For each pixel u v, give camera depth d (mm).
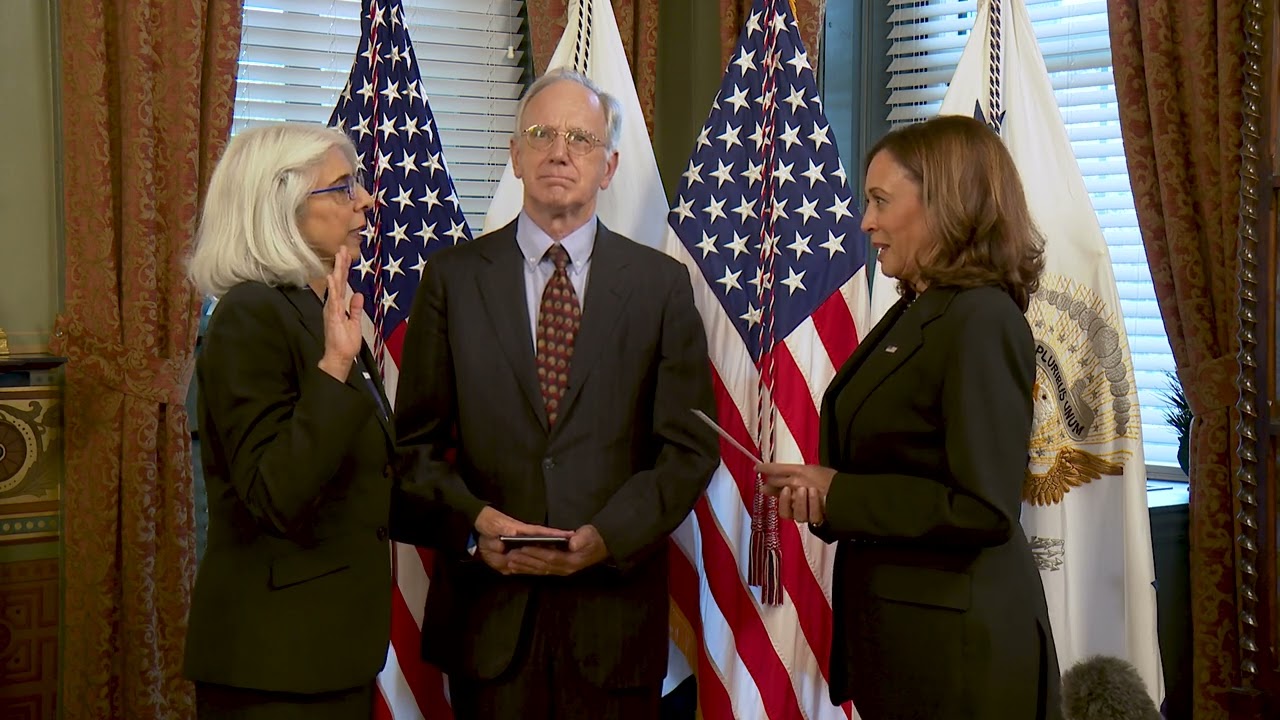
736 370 2648
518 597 2232
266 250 1801
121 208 2840
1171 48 2768
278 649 1766
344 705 1849
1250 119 2494
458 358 2307
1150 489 3193
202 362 1789
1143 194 2846
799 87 2695
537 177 2318
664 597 2348
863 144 3576
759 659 2596
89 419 2818
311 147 1866
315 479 1685
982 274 1763
